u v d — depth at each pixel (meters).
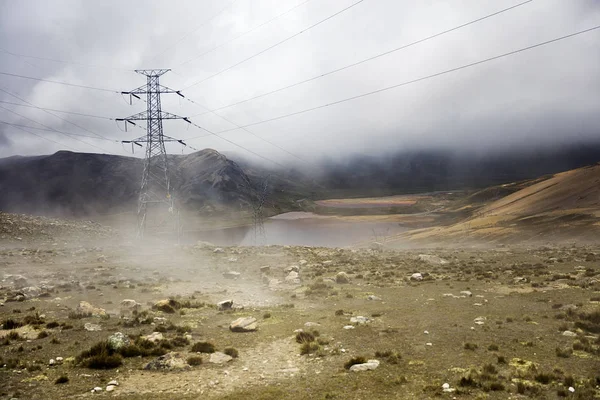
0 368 14.95
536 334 18.08
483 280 33.72
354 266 44.53
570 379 12.80
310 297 28.73
